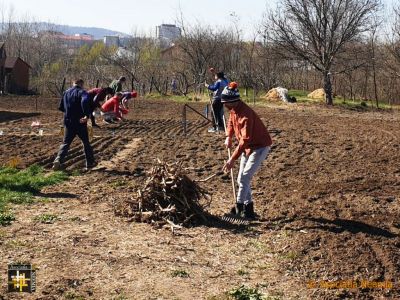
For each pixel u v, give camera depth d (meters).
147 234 7.49
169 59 54.66
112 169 11.70
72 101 11.45
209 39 48.00
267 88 44.12
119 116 21.00
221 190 10.20
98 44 63.34
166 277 6.07
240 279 6.12
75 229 7.59
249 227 7.88
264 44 41.44
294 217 8.34
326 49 36.06
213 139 16.30
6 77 45.28
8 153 13.30
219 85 17.64
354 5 35.72
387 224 8.08
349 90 43.16
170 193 8.14
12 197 9.01
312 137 17.50
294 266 6.50
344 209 8.84
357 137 17.80
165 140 16.03
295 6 36.69
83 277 5.96
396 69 39.22
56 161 11.31
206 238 7.40
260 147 8.05
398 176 11.58
